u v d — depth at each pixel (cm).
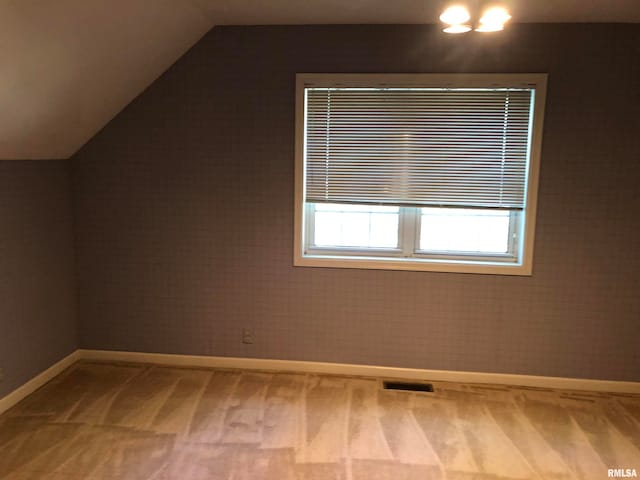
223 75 309
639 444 257
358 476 228
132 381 319
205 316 338
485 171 303
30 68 214
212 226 327
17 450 242
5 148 261
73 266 340
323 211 329
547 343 316
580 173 296
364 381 325
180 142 319
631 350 310
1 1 170
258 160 316
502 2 247
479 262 317
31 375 301
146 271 337
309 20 289
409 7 261
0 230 272
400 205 311
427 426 271
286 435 260
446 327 322
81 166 328
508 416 284
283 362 338
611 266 304
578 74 287
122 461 235
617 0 242
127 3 217
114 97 295
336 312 329
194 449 246
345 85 301
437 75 295
